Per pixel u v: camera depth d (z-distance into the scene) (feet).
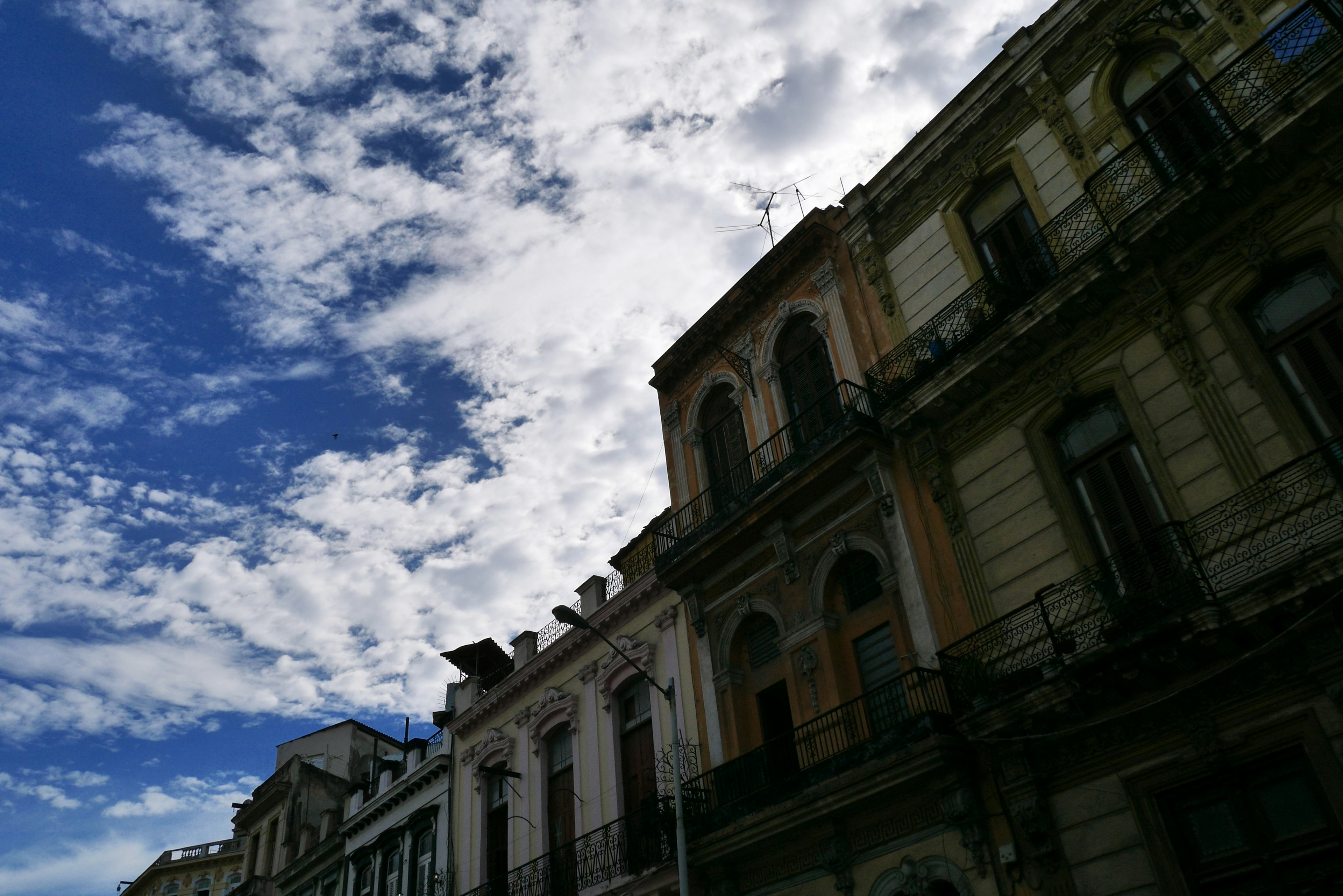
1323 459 35.53
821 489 55.67
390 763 99.91
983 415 49.39
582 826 68.59
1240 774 35.12
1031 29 53.26
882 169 60.54
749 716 57.98
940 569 48.91
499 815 79.10
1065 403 45.47
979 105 55.36
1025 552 45.37
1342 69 35.99
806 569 55.98
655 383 76.02
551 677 78.13
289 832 117.08
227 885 172.24
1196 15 45.65
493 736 81.82
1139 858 36.78
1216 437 39.17
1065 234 48.29
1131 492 42.34
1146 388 42.24
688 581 63.72
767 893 50.75
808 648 54.29
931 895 43.32
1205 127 44.01
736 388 68.33
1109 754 38.81
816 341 62.69
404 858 89.56
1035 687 39.55
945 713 44.47
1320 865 32.37
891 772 43.60
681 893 49.01
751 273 67.56
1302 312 38.22
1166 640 35.17
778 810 48.32
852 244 61.72
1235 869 34.37
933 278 55.67
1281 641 33.78
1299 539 34.91
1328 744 32.63
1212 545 37.96
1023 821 40.37
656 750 64.03
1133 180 45.68
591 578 76.28
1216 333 40.24
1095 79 49.65
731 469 66.03
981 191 55.52
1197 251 41.60
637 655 68.23
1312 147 37.96
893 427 52.29
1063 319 45.44
